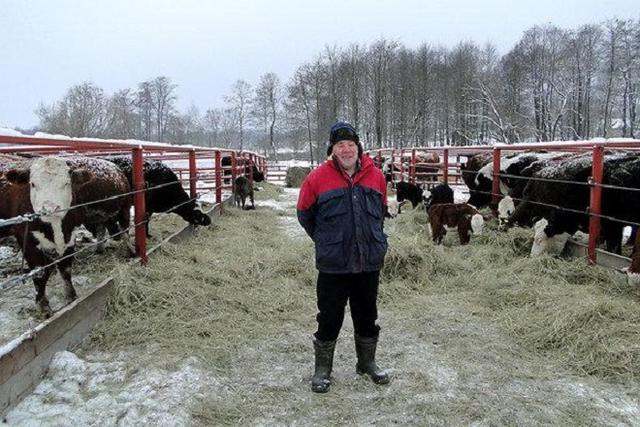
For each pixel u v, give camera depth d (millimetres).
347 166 3473
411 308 5062
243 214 11586
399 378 3668
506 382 3572
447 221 7402
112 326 4461
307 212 3582
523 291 5156
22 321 4598
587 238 7047
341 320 3584
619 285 5195
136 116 66688
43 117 48750
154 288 5043
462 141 52094
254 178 20078
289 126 59000
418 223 9844
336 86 53594
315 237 3586
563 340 4094
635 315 4312
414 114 52438
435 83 54719
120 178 6508
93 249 7023
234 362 3947
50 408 3268
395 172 18109
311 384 3564
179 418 3119
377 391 3506
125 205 6812
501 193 9914
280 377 3725
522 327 4422
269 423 3137
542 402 3305
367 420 3152
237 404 3342
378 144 50500
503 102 49688
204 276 5625
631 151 7391
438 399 3338
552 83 46125
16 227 4609
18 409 3254
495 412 3182
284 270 6148
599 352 3861
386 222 10086
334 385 3611
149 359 3893
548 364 3844
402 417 3162
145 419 3107
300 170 24328
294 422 3143
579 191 6539
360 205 3475
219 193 11320
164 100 67938
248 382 3650
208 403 3307
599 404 3268
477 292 5438
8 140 4020
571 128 42656
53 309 4805
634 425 3047
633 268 4945
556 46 50719
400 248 6191
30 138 4277
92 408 3246
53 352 3828
